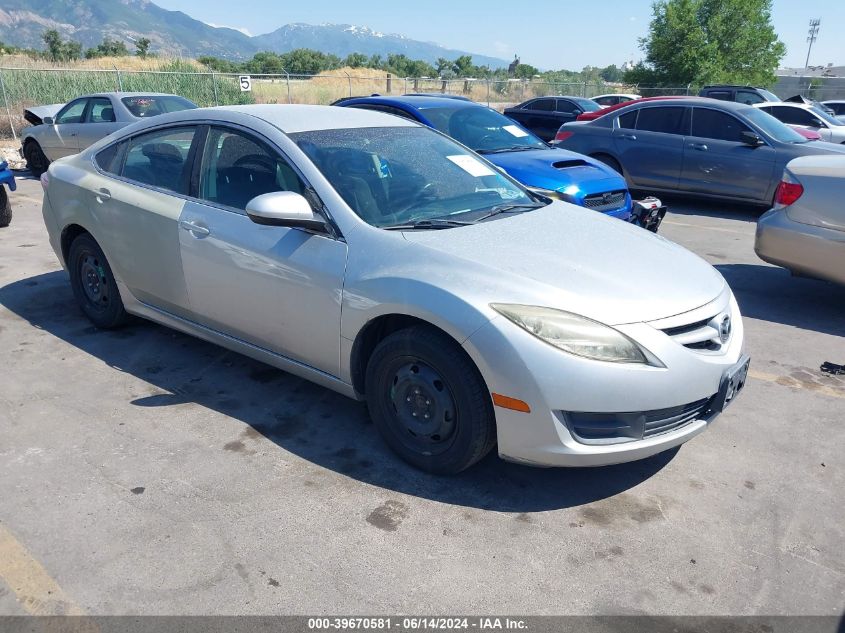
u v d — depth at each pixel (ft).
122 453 10.57
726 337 10.09
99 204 14.16
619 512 9.49
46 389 12.69
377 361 10.16
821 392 13.52
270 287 11.16
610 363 8.71
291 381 13.25
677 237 27.17
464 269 9.44
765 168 30.01
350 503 9.48
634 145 33.55
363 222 10.52
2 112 59.31
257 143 11.86
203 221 12.09
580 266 9.77
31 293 18.22
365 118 13.41
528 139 24.75
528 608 7.69
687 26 106.32
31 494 9.48
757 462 10.89
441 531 8.96
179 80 71.10
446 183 12.29
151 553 8.38
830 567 8.48
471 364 9.20
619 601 7.83
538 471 10.46
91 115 36.63
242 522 9.00
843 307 18.90
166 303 13.44
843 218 16.55
